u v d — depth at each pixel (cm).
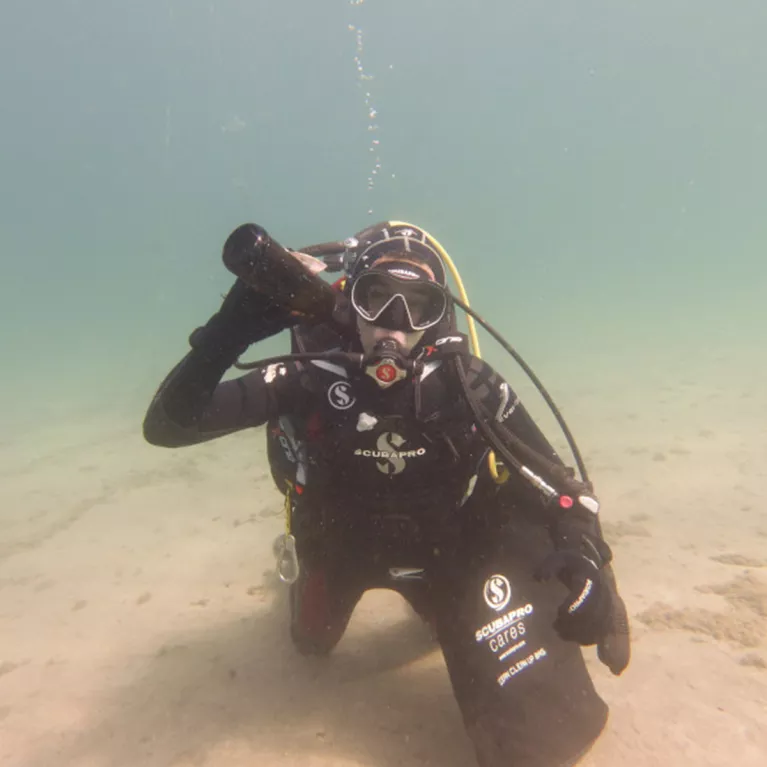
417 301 95
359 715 107
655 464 253
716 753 92
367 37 2519
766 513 191
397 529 100
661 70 2973
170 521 228
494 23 2450
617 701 107
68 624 152
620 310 1456
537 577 87
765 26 2420
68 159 3659
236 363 85
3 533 230
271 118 3256
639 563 164
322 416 97
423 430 95
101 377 803
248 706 112
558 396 443
